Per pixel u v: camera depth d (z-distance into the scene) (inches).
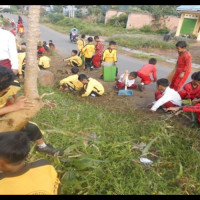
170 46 597.0
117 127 149.3
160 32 963.3
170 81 215.9
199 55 517.0
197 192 93.9
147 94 235.6
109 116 168.9
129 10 1103.6
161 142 129.6
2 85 68.5
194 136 139.5
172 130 148.4
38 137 95.1
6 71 68.9
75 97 217.9
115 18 1098.7
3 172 54.2
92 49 329.7
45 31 876.6
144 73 238.5
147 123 157.0
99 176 97.7
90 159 99.7
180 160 113.8
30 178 53.8
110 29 1016.9
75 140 121.3
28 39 72.9
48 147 104.3
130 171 104.4
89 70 335.6
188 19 696.4
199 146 129.6
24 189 51.9
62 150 109.8
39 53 350.9
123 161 108.7
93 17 1273.4
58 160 98.9
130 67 378.6
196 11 653.3
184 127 151.6
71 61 346.6
